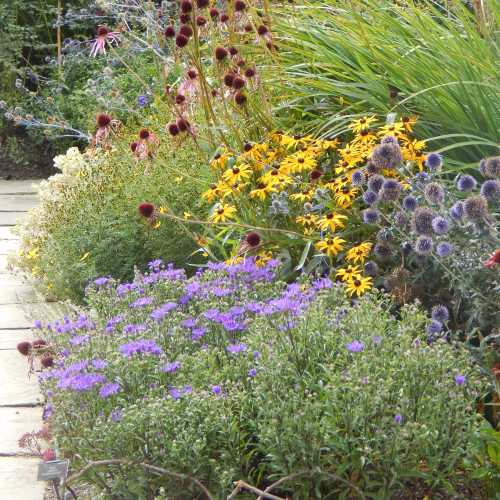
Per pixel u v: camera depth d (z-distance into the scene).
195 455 3.35
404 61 5.71
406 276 4.53
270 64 6.41
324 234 5.19
